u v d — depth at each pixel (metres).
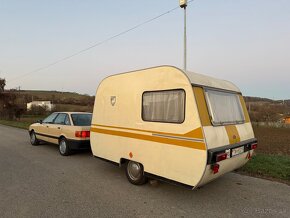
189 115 3.94
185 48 10.57
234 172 6.04
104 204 4.06
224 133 4.22
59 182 5.20
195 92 3.99
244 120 5.21
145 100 4.74
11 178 5.45
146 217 3.62
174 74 4.26
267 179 5.54
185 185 3.97
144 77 4.82
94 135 6.09
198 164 3.77
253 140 5.13
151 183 4.99
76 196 4.40
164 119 4.34
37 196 4.38
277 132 18.78
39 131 9.41
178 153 4.07
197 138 3.80
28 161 7.12
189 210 3.88
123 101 5.26
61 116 8.44
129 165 5.16
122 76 5.35
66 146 7.78
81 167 6.47
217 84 4.68
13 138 12.25
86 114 8.48
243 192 4.70
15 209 3.82
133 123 4.96
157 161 4.44
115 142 5.43
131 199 4.30
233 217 3.66
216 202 4.21
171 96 4.27
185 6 10.36
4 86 34.97
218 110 4.38
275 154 8.33
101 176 5.67
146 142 4.65
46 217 3.56
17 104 33.34
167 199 4.32
